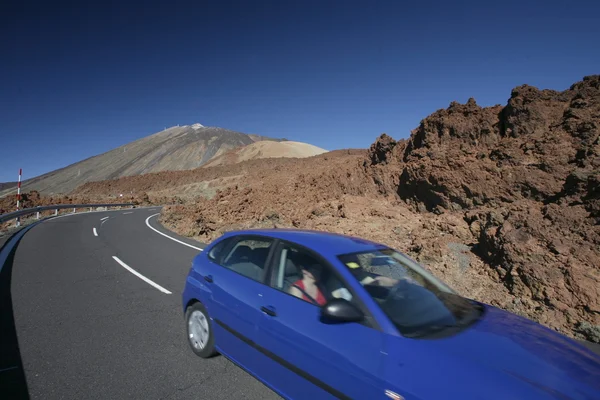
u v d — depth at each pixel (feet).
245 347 11.32
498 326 9.32
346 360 8.36
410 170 41.01
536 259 20.57
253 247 12.74
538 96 39.19
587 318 16.93
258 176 120.57
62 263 30.32
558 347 8.55
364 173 52.29
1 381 11.96
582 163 28.84
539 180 30.35
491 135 40.93
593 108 34.99
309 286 10.22
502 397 6.67
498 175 33.37
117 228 57.62
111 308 19.48
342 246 11.08
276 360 10.09
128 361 13.52
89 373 12.60
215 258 14.08
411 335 8.46
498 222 25.99
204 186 171.01
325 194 53.47
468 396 6.84
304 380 9.24
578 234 21.40
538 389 6.82
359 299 9.12
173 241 44.37
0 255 32.42
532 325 9.84
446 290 11.10
